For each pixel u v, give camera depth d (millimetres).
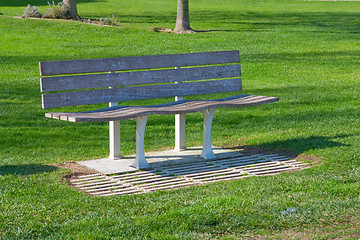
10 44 22406
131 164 8227
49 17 29625
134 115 7625
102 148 9719
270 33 27141
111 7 40406
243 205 5965
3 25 26703
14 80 15977
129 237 5168
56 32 25734
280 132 10531
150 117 12086
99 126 11609
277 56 20859
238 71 9852
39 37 24297
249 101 8852
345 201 6105
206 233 5262
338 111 12359
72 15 30344
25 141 10195
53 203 6273
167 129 11203
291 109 12773
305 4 44906
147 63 8805
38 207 6102
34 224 5535
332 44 23844
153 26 29703
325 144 9211
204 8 40406
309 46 23250
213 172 7812
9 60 19219
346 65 19219
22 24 27141
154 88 8875
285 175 7500
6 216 5766
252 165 8188
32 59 19594
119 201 6375
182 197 6453
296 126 11039
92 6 40844
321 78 17000
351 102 13438
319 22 32719
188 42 23953
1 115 12016
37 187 6945
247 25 30562
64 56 20250
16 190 6805
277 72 18031
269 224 5488
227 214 5703
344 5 44344
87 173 7785
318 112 12312
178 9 27484
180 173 7777
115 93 8484
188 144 9742
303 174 7520
